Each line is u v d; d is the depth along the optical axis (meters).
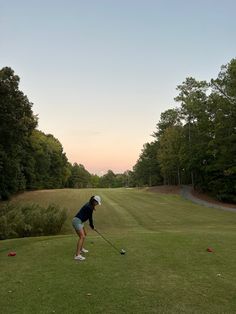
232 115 47.56
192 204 43.81
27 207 26.97
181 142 63.97
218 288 8.00
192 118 62.22
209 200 49.94
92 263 10.08
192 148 57.00
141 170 97.44
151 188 69.62
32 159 69.56
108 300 7.28
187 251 11.56
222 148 47.97
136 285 8.18
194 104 57.22
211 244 12.72
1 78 33.19
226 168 48.56
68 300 7.29
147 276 8.88
